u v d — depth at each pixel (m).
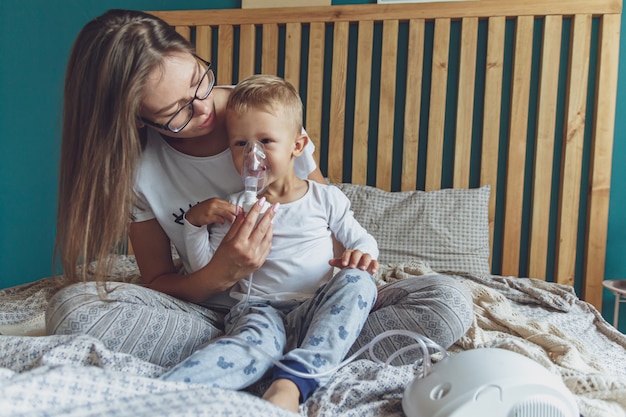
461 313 0.88
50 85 2.51
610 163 2.02
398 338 0.90
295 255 1.03
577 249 2.14
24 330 1.18
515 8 2.05
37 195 2.55
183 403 0.54
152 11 2.39
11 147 2.56
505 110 2.15
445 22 2.11
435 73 2.13
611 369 1.04
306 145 1.15
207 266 0.98
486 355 0.71
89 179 0.89
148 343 0.85
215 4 2.35
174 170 1.12
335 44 2.20
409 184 2.17
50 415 0.49
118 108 0.87
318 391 0.78
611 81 2.01
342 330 0.81
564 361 0.97
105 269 0.89
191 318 0.92
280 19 2.23
